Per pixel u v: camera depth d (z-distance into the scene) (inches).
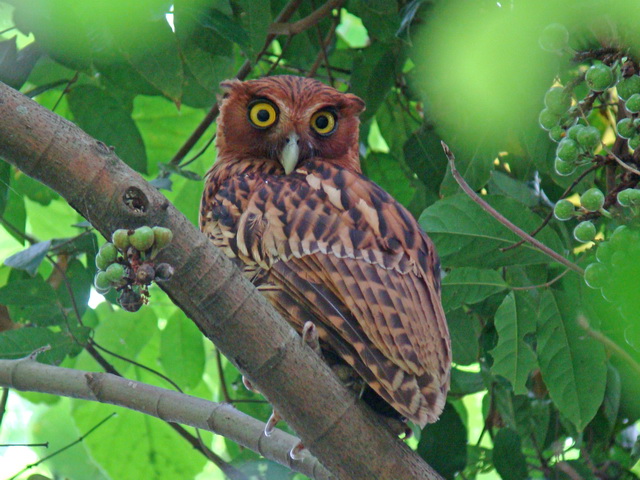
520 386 315.6
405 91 402.9
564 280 309.1
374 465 223.3
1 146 188.7
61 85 398.3
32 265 327.6
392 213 280.8
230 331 206.4
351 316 243.4
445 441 343.6
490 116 315.9
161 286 201.2
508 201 292.2
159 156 462.3
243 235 268.5
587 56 229.1
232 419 283.7
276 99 341.4
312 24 371.6
